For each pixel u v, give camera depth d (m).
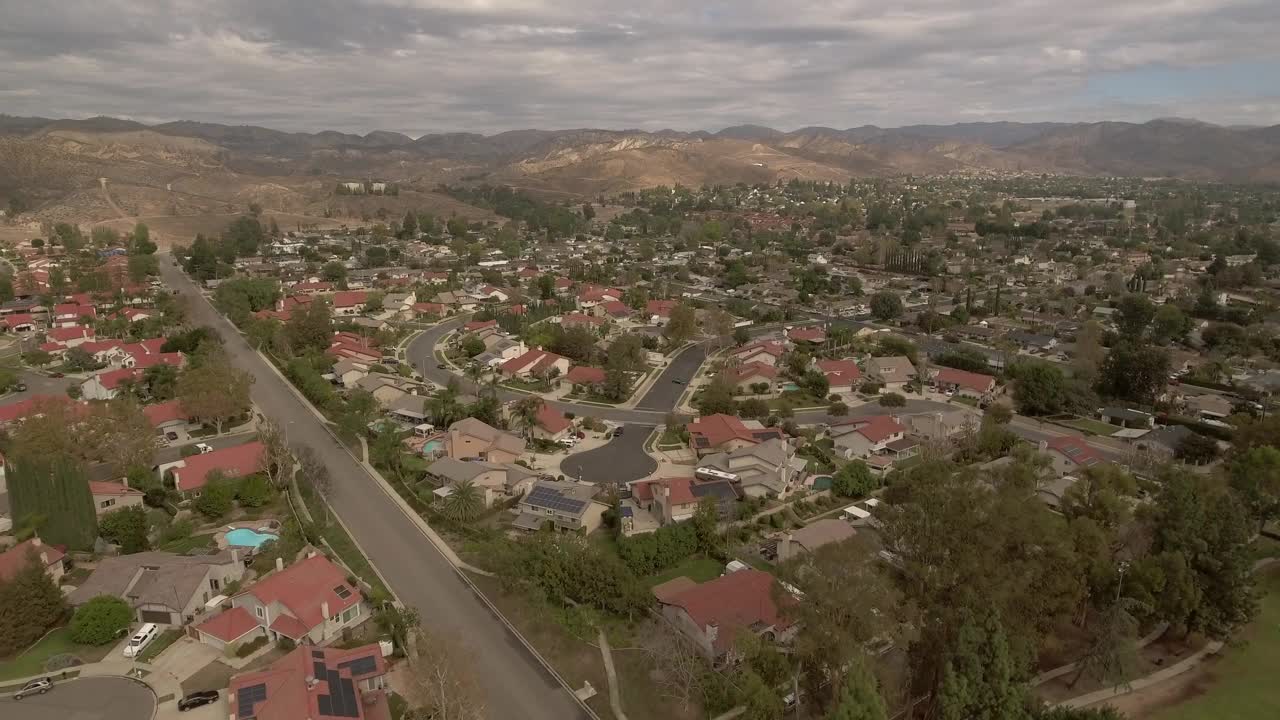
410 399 123.06
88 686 56.81
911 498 55.38
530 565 71.12
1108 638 58.16
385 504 89.75
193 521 83.38
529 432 110.50
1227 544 64.31
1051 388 123.25
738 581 66.81
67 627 63.88
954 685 44.81
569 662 61.06
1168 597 62.44
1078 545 65.38
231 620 62.09
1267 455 82.19
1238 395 132.00
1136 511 70.75
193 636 62.53
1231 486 81.38
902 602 52.06
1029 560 52.53
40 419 87.94
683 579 70.38
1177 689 59.62
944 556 52.31
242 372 125.12
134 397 117.25
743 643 55.78
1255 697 58.75
